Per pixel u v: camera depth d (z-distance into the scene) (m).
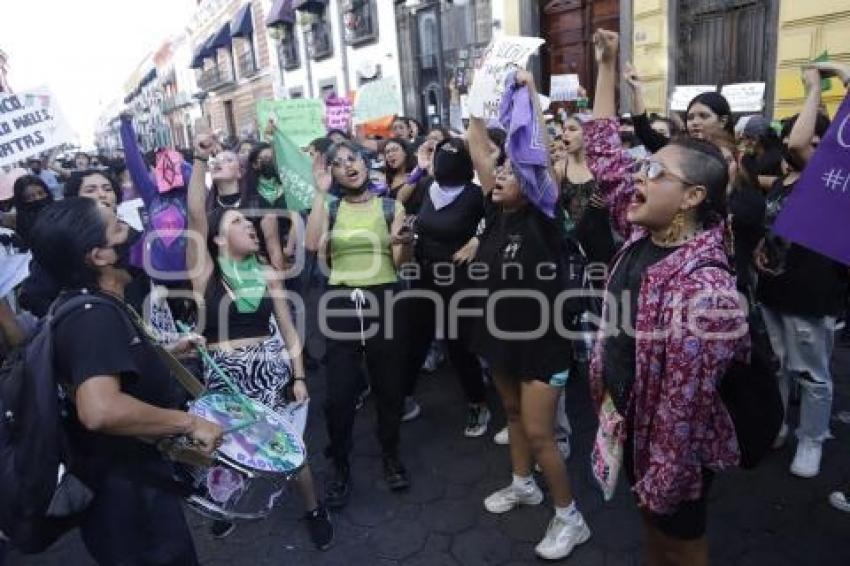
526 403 2.67
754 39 7.52
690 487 1.84
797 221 2.33
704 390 1.74
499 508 3.12
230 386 2.48
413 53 13.38
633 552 2.78
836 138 2.26
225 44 25.20
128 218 4.59
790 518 2.91
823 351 3.03
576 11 9.94
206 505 2.00
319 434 4.10
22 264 2.86
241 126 25.61
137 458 1.86
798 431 3.22
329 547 2.97
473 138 2.92
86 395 1.64
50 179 8.05
